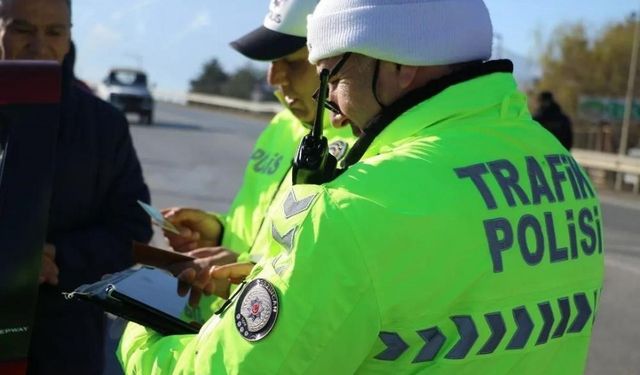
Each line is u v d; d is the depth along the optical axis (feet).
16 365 5.74
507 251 4.67
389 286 4.44
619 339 18.99
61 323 7.85
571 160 5.41
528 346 4.81
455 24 4.82
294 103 8.12
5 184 5.57
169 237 8.89
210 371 4.66
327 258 4.43
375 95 5.05
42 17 7.87
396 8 4.77
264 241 7.12
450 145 4.80
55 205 7.83
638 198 55.77
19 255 5.60
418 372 4.60
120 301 5.58
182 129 83.51
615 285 24.84
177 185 39.27
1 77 5.63
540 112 42.50
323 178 5.09
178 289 6.27
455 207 4.56
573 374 5.17
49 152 5.70
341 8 4.92
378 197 4.50
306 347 4.46
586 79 156.97
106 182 8.26
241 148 64.08
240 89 166.20
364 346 4.52
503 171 4.83
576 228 5.10
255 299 4.59
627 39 153.89
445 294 4.54
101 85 87.56
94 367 8.07
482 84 4.98
